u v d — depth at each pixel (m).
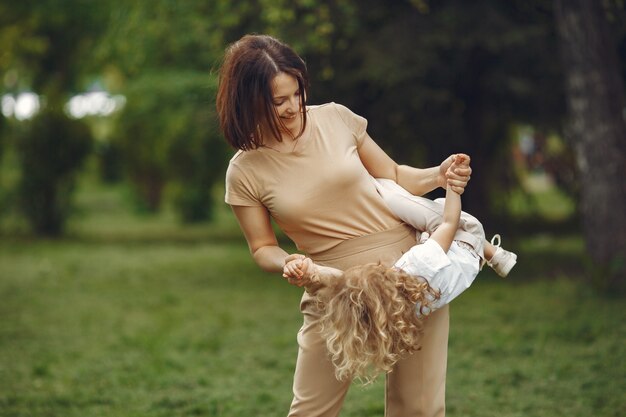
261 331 8.74
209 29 11.79
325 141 3.53
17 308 10.45
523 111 13.75
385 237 3.60
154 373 6.94
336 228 3.57
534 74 12.05
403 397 3.67
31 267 14.70
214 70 3.61
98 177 35.25
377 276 3.34
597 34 9.45
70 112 20.67
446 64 11.61
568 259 13.63
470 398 5.92
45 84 21.86
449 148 13.15
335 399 3.68
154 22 13.23
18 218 21.19
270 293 11.43
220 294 11.45
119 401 6.12
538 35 10.97
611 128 9.53
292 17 10.11
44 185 20.70
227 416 5.72
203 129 14.94
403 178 3.73
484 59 12.03
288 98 3.36
